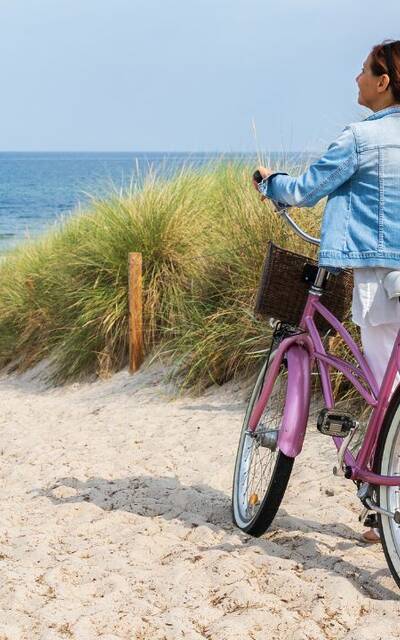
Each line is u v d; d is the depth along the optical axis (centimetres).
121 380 820
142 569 369
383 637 295
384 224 333
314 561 368
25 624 315
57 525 439
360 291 339
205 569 362
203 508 456
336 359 363
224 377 716
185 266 855
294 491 471
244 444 435
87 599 339
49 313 970
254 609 317
